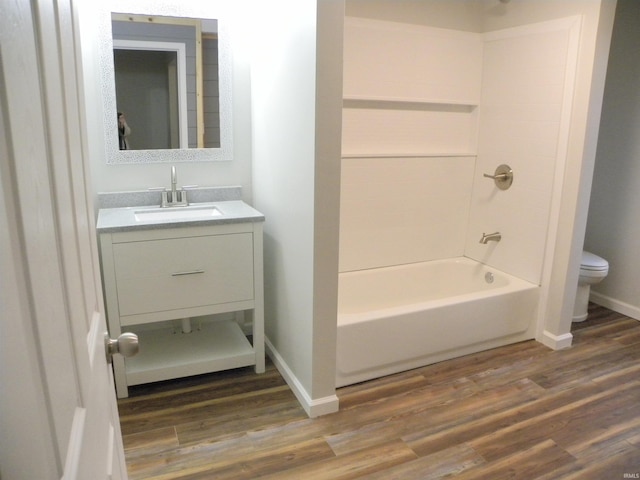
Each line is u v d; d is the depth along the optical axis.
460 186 3.52
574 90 2.73
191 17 2.64
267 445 2.13
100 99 2.56
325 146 2.04
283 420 2.30
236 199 2.95
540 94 2.94
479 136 3.43
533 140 3.02
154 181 2.77
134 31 2.55
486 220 3.44
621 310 3.59
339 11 1.93
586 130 2.70
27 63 0.48
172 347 2.71
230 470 1.98
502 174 3.26
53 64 0.63
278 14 2.29
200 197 2.86
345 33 2.91
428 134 3.37
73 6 0.88
